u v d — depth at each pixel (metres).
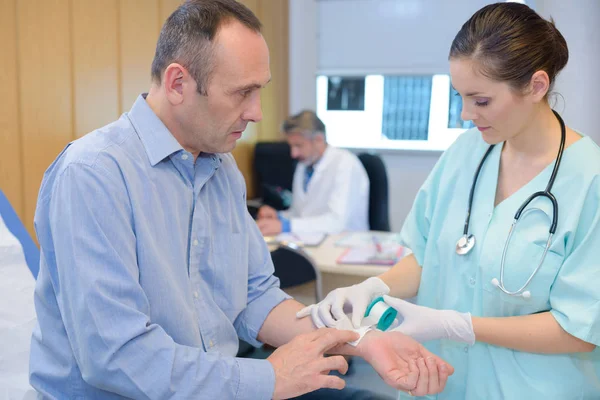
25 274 1.63
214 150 1.19
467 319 1.24
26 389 1.42
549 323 1.19
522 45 1.13
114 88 2.73
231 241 1.30
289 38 4.40
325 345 1.20
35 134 2.35
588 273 1.17
